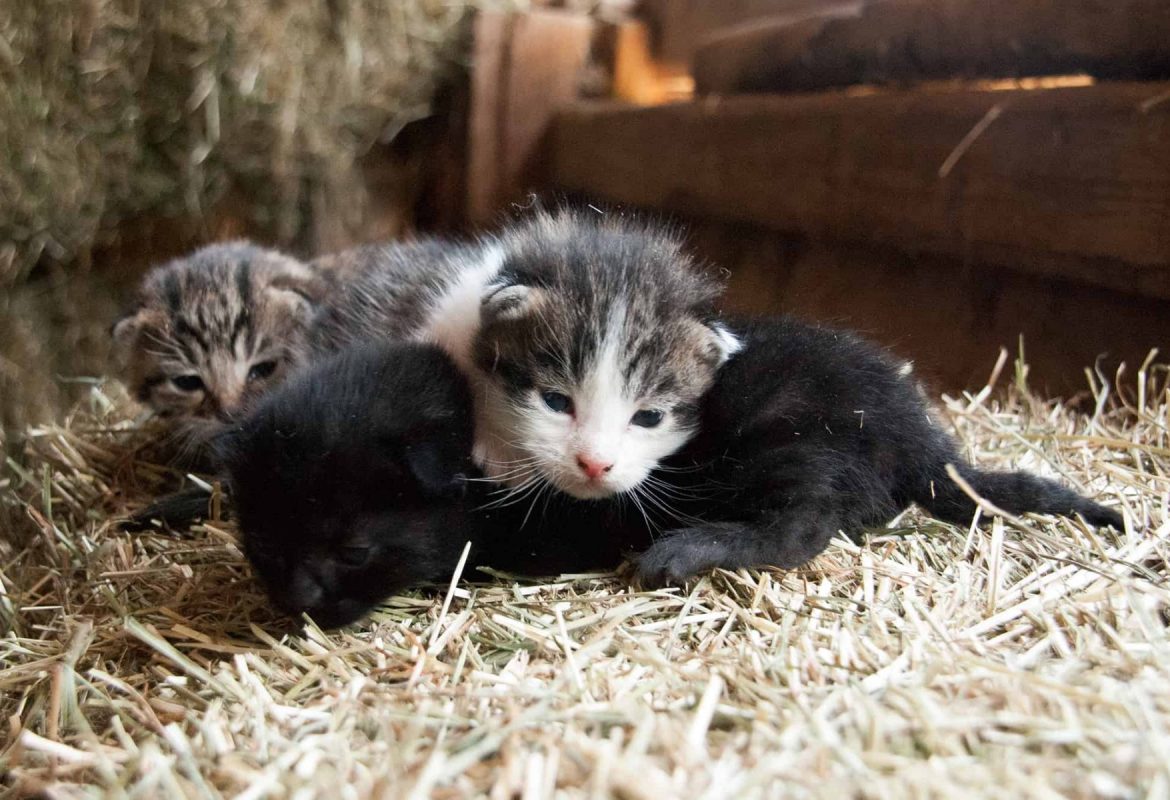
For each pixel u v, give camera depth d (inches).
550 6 21.4
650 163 17.7
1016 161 11.7
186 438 12.7
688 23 20.4
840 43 15.3
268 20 16.6
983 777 6.2
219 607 9.2
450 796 6.3
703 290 10.8
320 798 6.4
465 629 8.5
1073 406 12.0
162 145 16.6
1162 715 6.7
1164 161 10.3
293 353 12.7
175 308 13.1
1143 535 9.2
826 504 9.4
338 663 8.1
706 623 8.4
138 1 15.2
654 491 10.1
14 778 7.2
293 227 19.3
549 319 9.9
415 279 12.1
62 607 9.6
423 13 18.7
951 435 10.7
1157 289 10.5
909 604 8.3
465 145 20.4
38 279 16.9
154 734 7.5
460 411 9.4
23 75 14.7
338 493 8.5
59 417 15.7
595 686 7.5
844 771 6.4
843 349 10.3
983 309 13.2
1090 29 11.5
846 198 13.9
